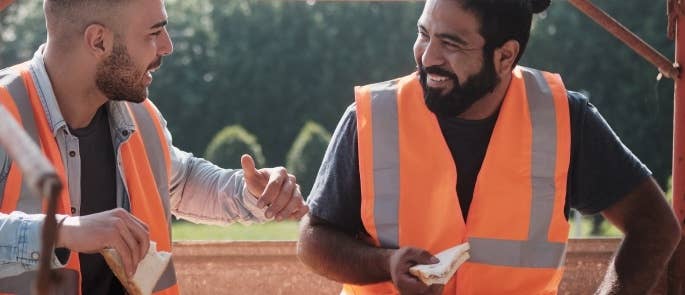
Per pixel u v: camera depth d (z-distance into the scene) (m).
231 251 4.47
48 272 2.04
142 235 2.96
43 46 3.43
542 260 3.59
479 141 3.58
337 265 3.55
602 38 26.84
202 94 27.86
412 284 3.35
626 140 25.97
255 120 28.09
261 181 3.48
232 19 28.23
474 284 3.55
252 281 4.47
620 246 3.66
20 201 3.18
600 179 3.64
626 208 3.65
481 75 3.46
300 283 4.47
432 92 3.49
